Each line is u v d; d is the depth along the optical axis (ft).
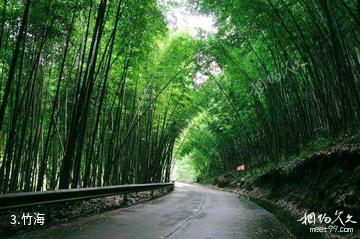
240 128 66.90
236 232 17.44
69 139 21.81
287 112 38.78
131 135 45.21
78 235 15.23
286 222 21.53
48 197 16.43
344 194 15.81
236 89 53.52
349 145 20.40
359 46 23.65
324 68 28.40
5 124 32.78
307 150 32.78
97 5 27.55
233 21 34.68
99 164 37.60
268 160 53.57
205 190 70.13
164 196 45.21
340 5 21.75
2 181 21.97
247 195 46.88
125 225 18.60
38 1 23.26
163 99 51.52
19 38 17.56
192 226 18.94
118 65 35.29
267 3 29.19
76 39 30.73
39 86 30.27
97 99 31.76
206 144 99.86
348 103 25.54
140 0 28.07
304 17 29.40
